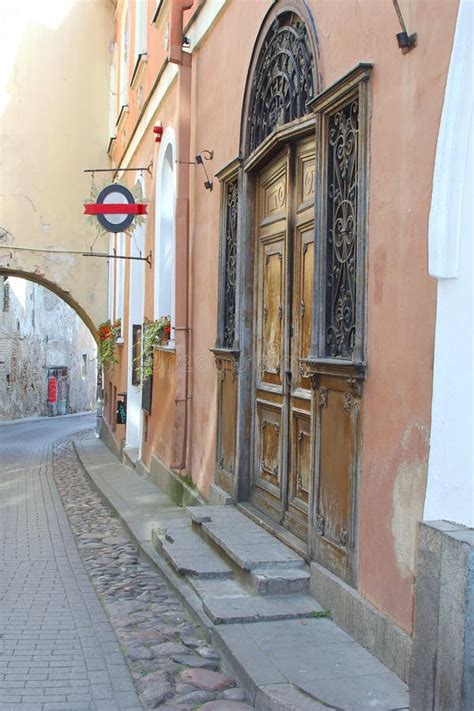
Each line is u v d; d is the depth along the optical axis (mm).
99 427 24047
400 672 4016
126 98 16312
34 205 18906
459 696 3166
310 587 5223
